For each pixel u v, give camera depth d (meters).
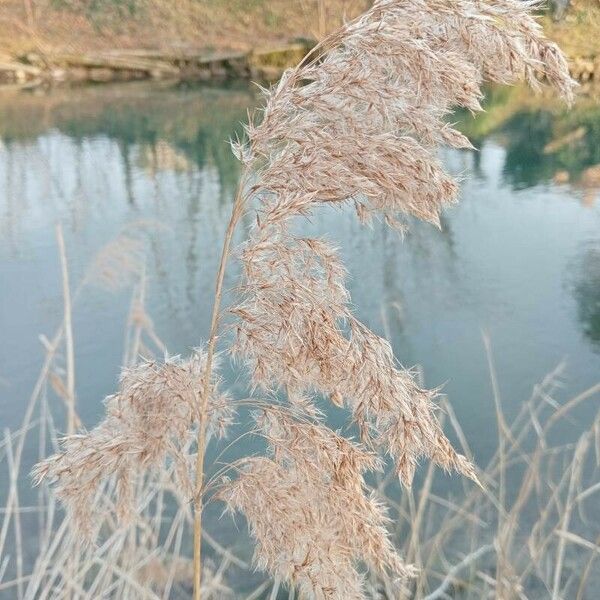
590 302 6.81
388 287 7.11
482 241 8.43
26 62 20.67
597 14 18.22
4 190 10.20
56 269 7.50
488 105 16.05
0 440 4.81
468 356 5.85
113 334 6.19
